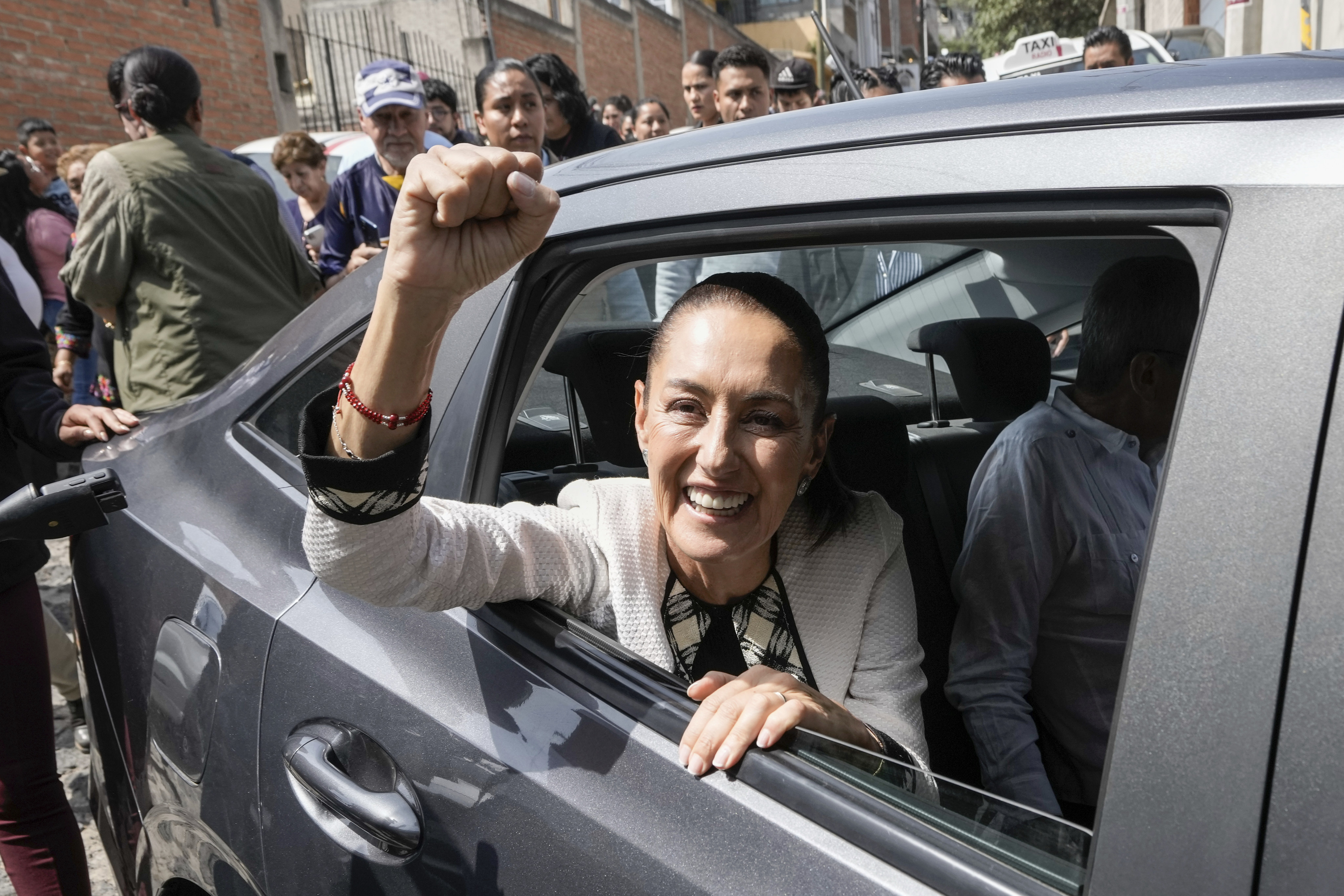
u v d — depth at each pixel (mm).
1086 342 1369
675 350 1069
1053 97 915
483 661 1143
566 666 1094
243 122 8469
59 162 4816
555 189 1256
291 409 1576
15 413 1962
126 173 2729
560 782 1013
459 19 11938
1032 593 1356
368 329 882
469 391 1264
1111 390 1346
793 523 1252
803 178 1013
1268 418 687
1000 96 969
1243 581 677
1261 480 681
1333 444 660
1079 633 1357
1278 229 716
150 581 1540
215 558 1458
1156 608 710
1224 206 757
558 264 1221
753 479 1070
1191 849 668
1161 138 811
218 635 1384
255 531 1455
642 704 1034
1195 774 675
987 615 1379
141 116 2865
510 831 1022
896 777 893
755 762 926
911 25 36594
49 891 1908
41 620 1921
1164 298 1287
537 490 1586
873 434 1549
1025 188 854
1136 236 819
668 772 965
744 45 4730
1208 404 713
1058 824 777
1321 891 619
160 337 2803
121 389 2943
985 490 1418
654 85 18453
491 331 1264
